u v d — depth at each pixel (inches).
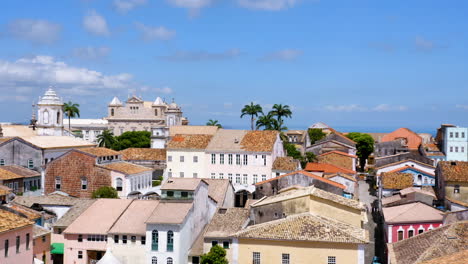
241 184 4311.0
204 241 2694.4
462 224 2215.8
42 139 4741.6
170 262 2613.2
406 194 3331.7
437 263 1553.9
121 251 2753.4
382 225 3243.1
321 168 4549.7
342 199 2728.8
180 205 2783.0
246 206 3245.6
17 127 5885.8
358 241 2234.3
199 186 2935.5
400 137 6284.5
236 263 2357.3
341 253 2255.2
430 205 3100.4
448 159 5433.1
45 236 2669.8
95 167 3897.6
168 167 4559.5
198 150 4471.0
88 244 2802.7
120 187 3853.3
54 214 3117.6
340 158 5251.0
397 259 2154.3
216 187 3570.4
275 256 2317.9
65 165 3966.5
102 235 2785.4
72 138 5265.8
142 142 6486.2
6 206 2608.3
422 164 4653.1
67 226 2881.4
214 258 2539.4
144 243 2733.8
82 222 2874.0
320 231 2316.7
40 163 4362.7
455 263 1508.4
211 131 6397.6
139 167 4192.9
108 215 2930.6
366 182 5364.2
